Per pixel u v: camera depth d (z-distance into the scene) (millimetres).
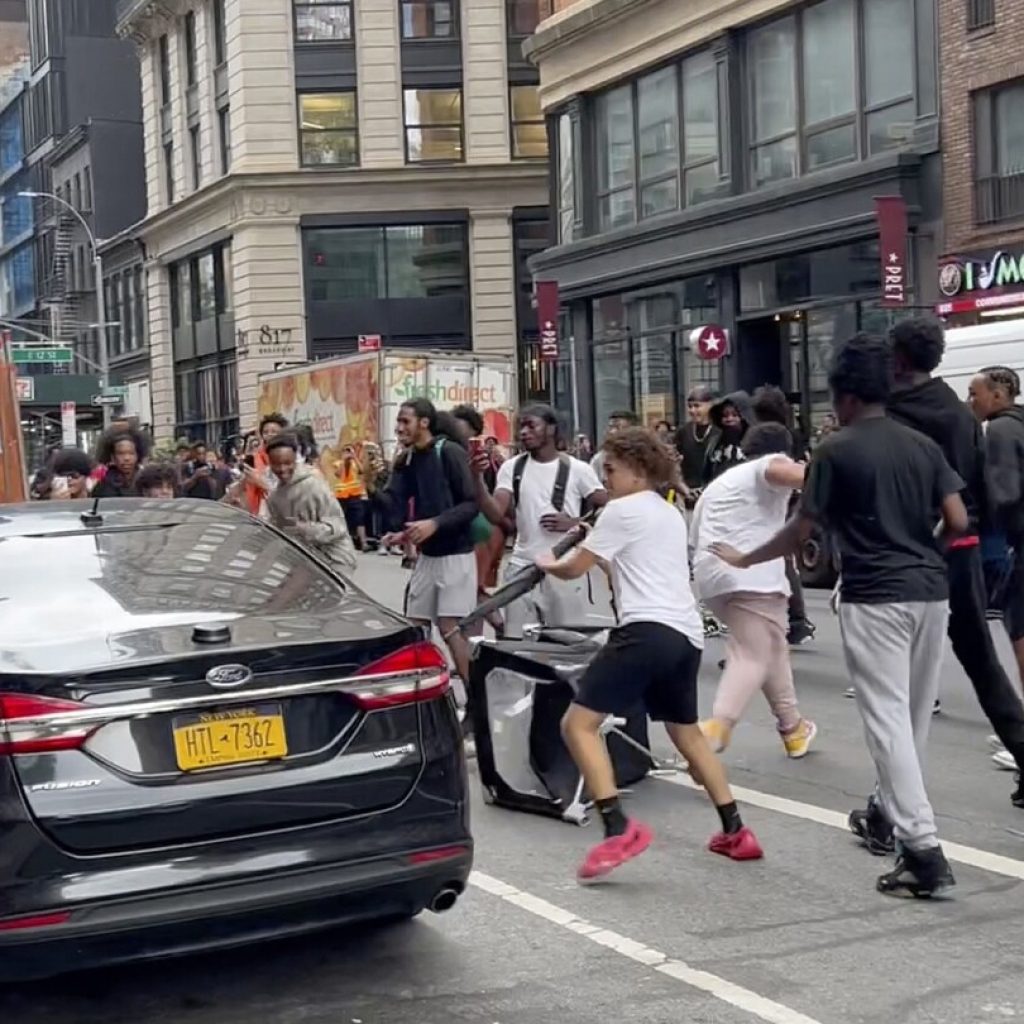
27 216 77000
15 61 90062
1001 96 21578
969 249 21906
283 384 31703
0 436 18469
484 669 7496
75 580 5320
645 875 6281
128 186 62125
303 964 5332
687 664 6250
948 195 22234
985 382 7508
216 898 4500
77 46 68438
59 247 66000
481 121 43219
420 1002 4961
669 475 6332
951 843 6574
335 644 4836
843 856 6477
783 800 7449
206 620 4977
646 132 29312
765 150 26172
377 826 4797
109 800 4426
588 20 29922
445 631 9016
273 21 42906
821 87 24812
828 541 6672
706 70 27406
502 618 9164
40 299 72188
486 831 7055
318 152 43375
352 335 43406
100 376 51688
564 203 32281
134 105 69250
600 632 7727
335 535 9164
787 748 8289
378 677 4898
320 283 43375
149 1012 4949
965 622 6836
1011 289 21062
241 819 4586
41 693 4418
